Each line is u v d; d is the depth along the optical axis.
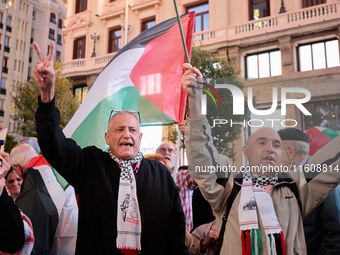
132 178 1.97
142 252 1.86
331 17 12.16
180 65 3.31
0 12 30.25
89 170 1.97
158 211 1.94
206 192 1.95
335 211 2.11
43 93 1.82
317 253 2.11
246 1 14.41
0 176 1.66
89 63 18.45
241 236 1.82
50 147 1.81
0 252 1.84
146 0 17.17
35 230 2.41
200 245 2.48
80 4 20.02
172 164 3.70
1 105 29.86
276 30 13.16
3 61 30.30
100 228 1.85
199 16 15.69
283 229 1.84
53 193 2.60
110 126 2.05
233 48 14.07
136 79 3.24
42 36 33.75
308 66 12.70
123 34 17.91
